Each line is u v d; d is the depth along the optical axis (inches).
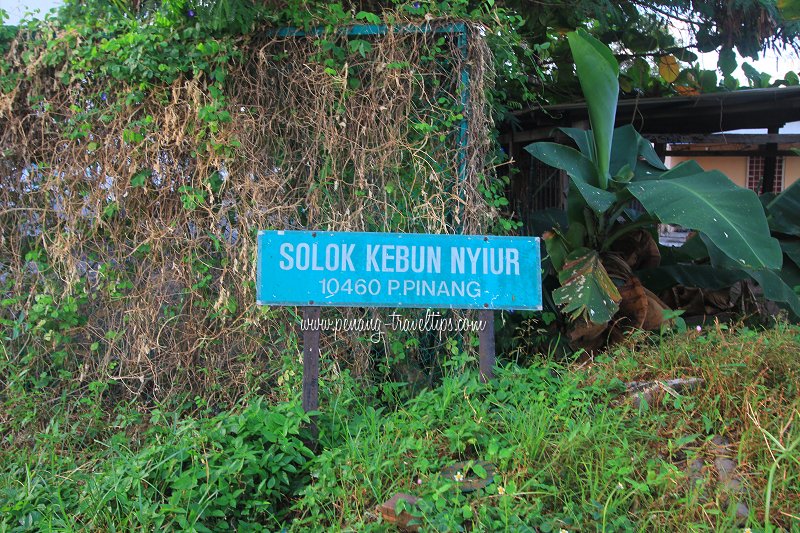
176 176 160.4
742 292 213.6
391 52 156.6
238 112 159.5
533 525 96.6
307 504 109.0
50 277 163.8
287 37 159.8
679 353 141.1
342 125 156.3
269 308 156.1
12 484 124.1
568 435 110.6
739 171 602.2
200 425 130.0
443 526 92.5
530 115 274.7
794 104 271.3
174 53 154.3
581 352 159.6
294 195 162.7
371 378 161.0
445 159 161.0
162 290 159.9
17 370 159.5
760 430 108.3
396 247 131.1
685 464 111.0
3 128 165.6
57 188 160.9
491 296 133.0
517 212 277.3
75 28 158.1
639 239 203.6
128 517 102.7
